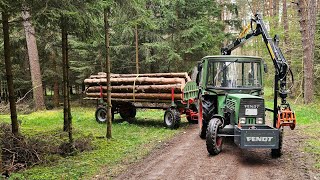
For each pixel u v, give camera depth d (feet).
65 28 27.48
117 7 31.99
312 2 61.16
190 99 42.68
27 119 51.13
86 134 37.14
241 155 25.98
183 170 22.25
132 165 23.93
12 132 27.86
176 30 67.92
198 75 33.47
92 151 28.81
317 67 66.23
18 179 20.62
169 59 63.87
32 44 64.39
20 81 70.13
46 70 71.00
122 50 69.51
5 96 74.23
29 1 21.94
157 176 21.06
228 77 30.48
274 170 21.62
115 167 23.40
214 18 73.15
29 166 24.13
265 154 26.17
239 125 24.16
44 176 21.26
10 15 23.65
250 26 31.73
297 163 23.00
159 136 35.88
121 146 30.73
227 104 27.91
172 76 43.47
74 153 27.66
